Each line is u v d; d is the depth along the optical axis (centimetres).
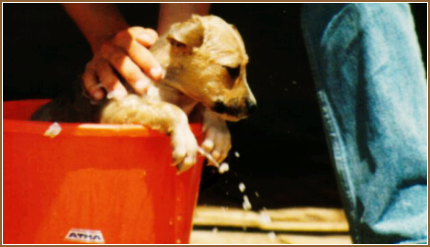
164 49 341
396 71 297
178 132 309
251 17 1013
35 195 312
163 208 321
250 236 435
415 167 295
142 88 327
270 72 838
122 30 366
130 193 312
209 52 334
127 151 307
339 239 434
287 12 1024
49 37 937
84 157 306
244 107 339
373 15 296
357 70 299
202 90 335
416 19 900
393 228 295
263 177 548
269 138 647
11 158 313
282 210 482
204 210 476
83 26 369
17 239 318
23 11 1017
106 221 312
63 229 313
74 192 309
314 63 309
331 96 306
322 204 496
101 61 340
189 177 332
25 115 385
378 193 298
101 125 303
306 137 655
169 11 374
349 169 305
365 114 299
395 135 295
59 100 364
